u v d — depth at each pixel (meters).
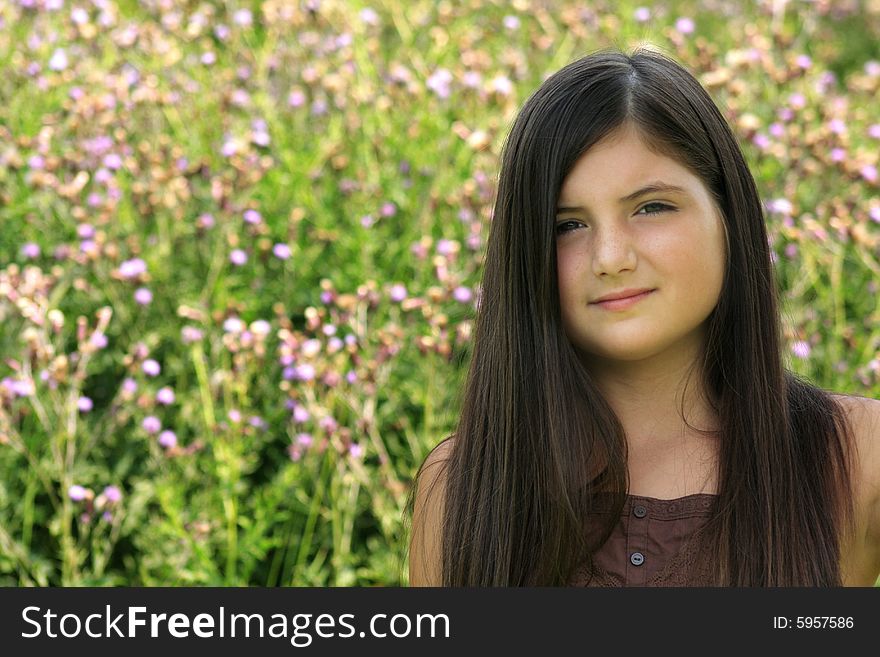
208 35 9.52
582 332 3.27
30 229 7.45
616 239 3.15
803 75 8.63
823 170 7.63
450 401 6.81
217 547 6.46
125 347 7.19
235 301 7.03
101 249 7.07
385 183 8.12
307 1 8.96
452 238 7.64
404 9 10.45
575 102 3.22
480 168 7.77
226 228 7.27
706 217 3.23
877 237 7.14
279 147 8.08
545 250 3.25
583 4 10.36
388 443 6.93
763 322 3.40
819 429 3.40
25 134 8.05
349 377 6.11
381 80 9.05
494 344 3.51
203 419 6.71
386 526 6.10
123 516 6.43
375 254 7.84
